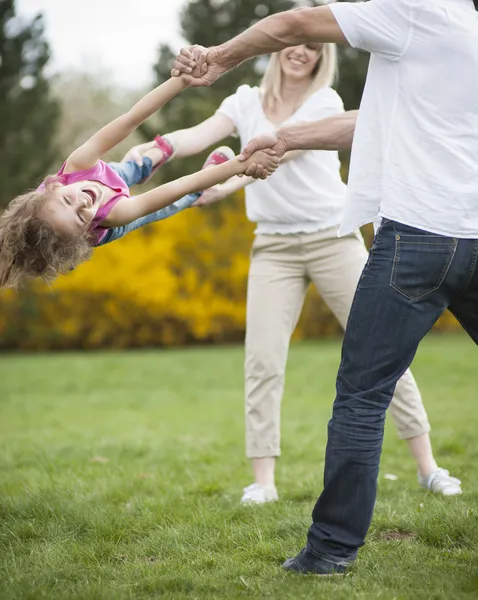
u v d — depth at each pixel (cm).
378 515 337
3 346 1691
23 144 1842
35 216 272
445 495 380
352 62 1791
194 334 1767
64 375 1181
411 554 282
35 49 1883
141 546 313
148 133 1986
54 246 275
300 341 1766
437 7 242
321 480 431
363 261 393
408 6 244
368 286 249
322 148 309
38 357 1524
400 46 245
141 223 319
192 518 347
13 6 1853
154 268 1669
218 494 417
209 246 1708
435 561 272
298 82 390
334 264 390
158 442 622
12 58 1852
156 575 269
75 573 276
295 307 402
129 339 1731
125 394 992
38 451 577
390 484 421
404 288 244
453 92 241
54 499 375
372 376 249
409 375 402
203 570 275
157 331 1748
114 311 1684
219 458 538
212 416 787
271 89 390
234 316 1728
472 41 240
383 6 246
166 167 1900
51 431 703
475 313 253
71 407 881
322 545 259
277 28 260
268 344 394
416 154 243
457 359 1170
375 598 231
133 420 773
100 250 1645
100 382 1109
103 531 328
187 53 282
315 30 254
